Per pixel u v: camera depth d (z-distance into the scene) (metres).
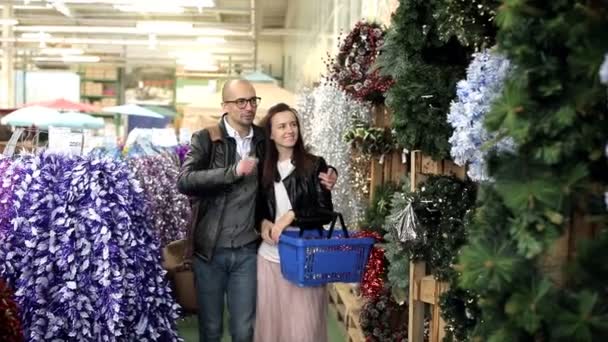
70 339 3.13
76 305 3.12
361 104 4.28
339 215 3.28
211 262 3.46
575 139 1.31
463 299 2.28
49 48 20.58
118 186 3.29
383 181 4.12
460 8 2.10
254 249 3.51
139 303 3.33
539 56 1.36
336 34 7.27
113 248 3.19
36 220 3.12
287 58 17.75
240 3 14.03
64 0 12.93
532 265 1.35
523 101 1.36
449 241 2.60
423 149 2.65
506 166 1.41
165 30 16.91
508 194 1.36
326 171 3.48
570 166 1.34
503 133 1.41
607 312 1.25
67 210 3.16
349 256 3.16
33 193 3.14
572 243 1.48
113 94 24.69
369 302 3.79
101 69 24.59
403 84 2.61
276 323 3.38
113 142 8.37
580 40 1.29
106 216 3.21
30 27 16.66
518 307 1.30
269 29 17.80
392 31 2.86
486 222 1.49
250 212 3.48
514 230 1.36
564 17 1.32
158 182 5.44
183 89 24.81
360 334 4.23
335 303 5.72
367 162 4.30
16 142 4.04
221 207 3.43
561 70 1.34
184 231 5.62
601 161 1.34
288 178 3.40
